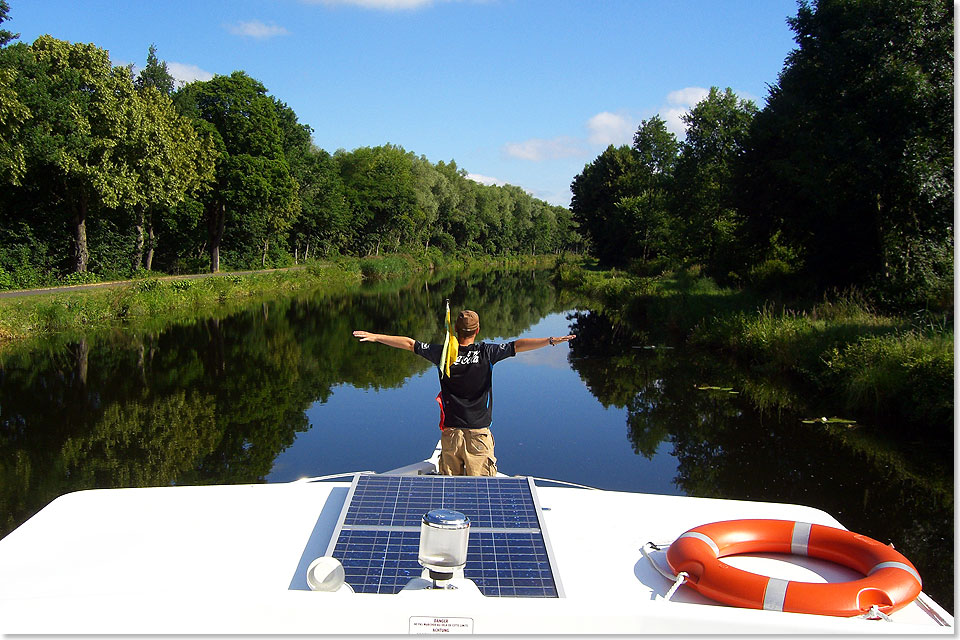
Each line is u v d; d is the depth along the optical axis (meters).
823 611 2.16
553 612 2.06
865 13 16.44
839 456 8.83
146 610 2.06
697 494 7.62
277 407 12.05
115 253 35.59
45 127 27.48
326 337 21.33
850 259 19.33
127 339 20.00
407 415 11.54
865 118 16.48
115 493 3.23
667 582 2.54
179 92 41.50
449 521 2.09
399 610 2.04
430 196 81.50
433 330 24.47
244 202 41.16
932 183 15.22
